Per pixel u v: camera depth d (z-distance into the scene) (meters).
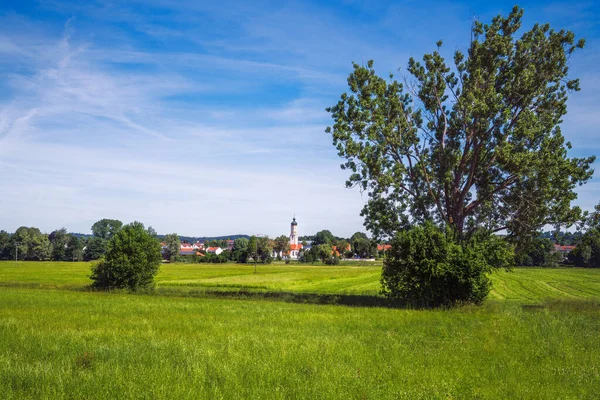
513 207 37.12
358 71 37.19
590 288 66.56
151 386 9.27
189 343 14.87
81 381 9.77
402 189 38.06
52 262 142.38
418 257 33.41
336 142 36.47
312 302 38.38
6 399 8.55
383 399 9.28
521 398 9.67
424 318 24.50
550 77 35.94
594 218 34.78
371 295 44.09
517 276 92.88
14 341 14.39
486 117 35.22
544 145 34.47
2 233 172.38
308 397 9.12
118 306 28.56
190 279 74.75
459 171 37.66
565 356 14.27
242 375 10.45
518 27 37.00
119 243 44.72
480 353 14.55
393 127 37.09
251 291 47.34
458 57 38.66
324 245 176.25
